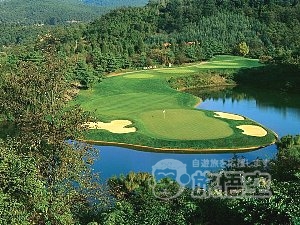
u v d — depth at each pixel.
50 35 178.50
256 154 58.00
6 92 38.94
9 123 56.56
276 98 101.62
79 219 24.58
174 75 120.00
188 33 167.38
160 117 75.75
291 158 34.03
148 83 108.50
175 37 165.38
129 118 73.50
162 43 158.50
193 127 69.12
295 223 17.86
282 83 112.69
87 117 29.50
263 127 69.62
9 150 20.23
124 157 56.59
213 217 22.41
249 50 155.88
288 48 146.00
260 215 19.41
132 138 62.78
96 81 105.69
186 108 83.19
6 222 17.66
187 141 61.06
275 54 137.88
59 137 26.78
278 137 66.19
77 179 26.77
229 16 175.62
